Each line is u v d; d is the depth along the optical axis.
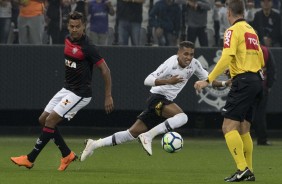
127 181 29.48
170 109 36.19
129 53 52.34
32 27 52.91
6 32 53.00
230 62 28.94
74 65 32.88
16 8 53.06
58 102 33.72
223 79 51.91
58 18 53.50
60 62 52.62
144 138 35.66
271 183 29.16
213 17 53.72
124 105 52.62
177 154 43.75
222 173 33.75
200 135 57.12
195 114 56.72
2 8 52.75
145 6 54.38
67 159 33.91
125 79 52.44
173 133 34.22
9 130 57.69
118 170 34.69
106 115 57.06
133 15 53.00
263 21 53.56
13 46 52.44
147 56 52.22
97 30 53.09
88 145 35.22
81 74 33.00
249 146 30.70
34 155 33.31
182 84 36.75
